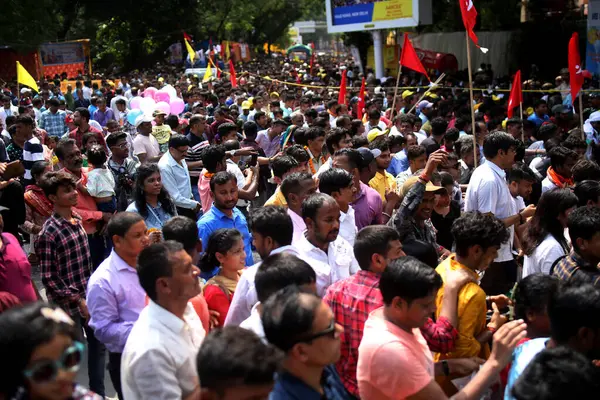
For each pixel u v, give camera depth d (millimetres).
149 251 3080
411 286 2854
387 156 6559
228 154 7672
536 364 2045
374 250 3438
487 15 26547
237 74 33312
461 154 7848
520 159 6629
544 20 24484
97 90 28656
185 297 3074
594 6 16875
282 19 70125
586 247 3885
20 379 2082
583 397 1921
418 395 2816
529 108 14875
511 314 3879
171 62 50594
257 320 3150
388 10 24953
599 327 2518
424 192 4715
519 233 5559
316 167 7555
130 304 3898
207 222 5246
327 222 4059
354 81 26266
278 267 3148
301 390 2469
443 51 27984
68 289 4711
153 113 10516
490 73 23844
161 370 2934
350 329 3322
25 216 6664
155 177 5590
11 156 8891
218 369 2068
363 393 2939
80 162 6410
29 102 18094
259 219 3896
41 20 35844
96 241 6430
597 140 9852
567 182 6355
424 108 14102
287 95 16328
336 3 26828
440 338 3240
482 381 2824
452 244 5707
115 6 46562
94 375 4773
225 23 57031
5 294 3617
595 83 16578
